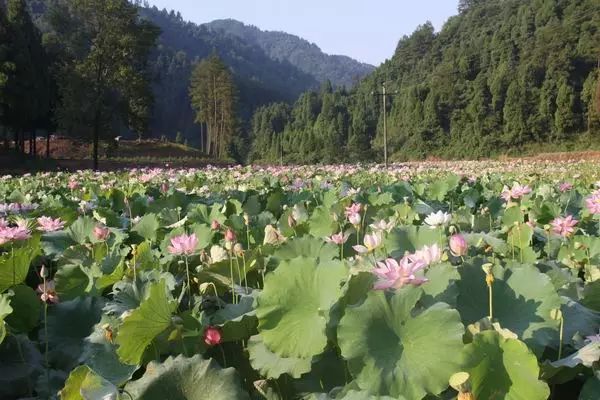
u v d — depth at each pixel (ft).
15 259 10.66
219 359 7.73
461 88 239.30
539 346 6.61
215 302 9.39
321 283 7.23
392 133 264.52
